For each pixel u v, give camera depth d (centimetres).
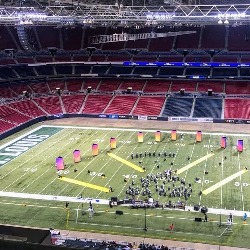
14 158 4812
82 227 3052
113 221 3142
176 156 4706
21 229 671
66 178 4081
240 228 2964
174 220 3127
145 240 2825
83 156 4806
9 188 3878
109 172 4219
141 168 4309
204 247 2711
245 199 3453
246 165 4334
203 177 3988
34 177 4150
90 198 3578
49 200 3572
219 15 4656
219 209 3275
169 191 3644
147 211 3303
